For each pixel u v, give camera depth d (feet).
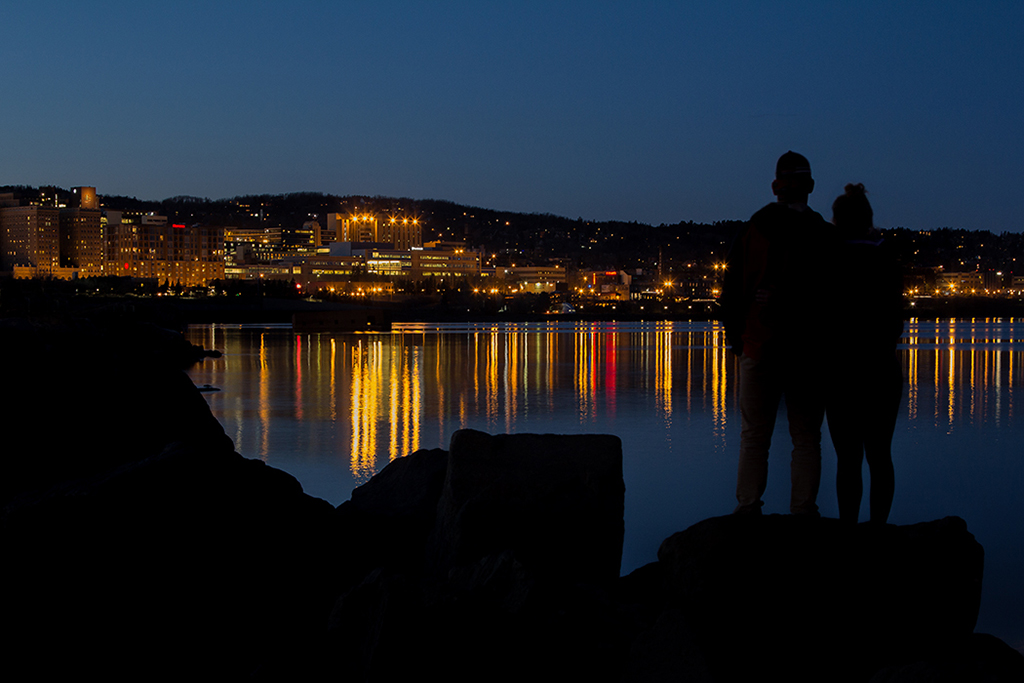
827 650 18.63
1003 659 19.29
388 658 15.72
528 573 18.24
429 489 28.89
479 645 16.21
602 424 111.55
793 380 20.93
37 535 20.79
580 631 17.19
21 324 37.83
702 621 18.81
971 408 128.98
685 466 79.51
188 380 44.83
